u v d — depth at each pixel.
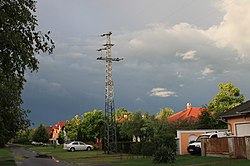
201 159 22.22
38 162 28.22
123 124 47.75
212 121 39.59
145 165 21.03
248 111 24.19
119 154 36.94
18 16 11.40
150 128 43.69
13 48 11.61
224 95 42.41
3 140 25.34
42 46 12.30
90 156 34.53
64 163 26.67
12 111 21.36
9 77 13.02
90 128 53.59
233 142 21.98
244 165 17.03
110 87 45.75
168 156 22.03
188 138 32.38
